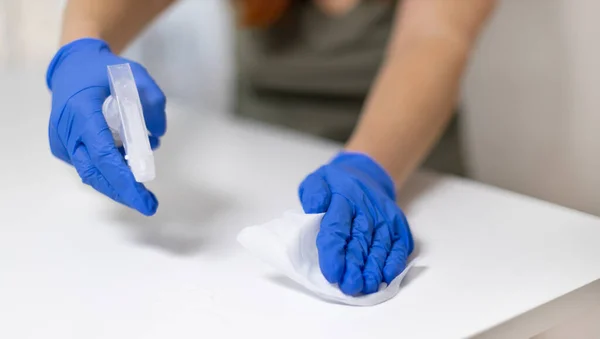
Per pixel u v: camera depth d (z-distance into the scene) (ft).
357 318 1.37
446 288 1.50
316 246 1.51
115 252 1.65
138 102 1.50
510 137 3.55
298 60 3.48
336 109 3.51
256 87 3.73
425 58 2.12
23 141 2.56
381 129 2.02
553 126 3.33
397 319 1.36
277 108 3.67
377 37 3.30
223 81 4.90
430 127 2.09
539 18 3.25
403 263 1.57
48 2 3.86
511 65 3.44
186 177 2.21
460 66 2.17
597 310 1.58
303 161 2.41
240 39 3.74
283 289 1.48
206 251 1.67
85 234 1.76
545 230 1.82
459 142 3.33
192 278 1.53
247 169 2.31
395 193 1.94
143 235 1.76
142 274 1.54
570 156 3.29
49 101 3.12
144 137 1.48
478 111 3.67
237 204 1.98
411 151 2.04
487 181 3.73
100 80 1.72
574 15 3.10
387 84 2.14
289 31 3.54
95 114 1.63
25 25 3.89
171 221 1.85
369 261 1.52
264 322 1.34
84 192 2.05
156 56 4.68
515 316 1.37
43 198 2.00
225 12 4.68
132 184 1.54
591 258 1.65
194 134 2.71
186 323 1.34
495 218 1.91
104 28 2.06
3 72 3.67
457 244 1.74
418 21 2.24
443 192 2.13
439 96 2.10
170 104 3.14
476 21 2.25
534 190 3.50
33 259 1.61
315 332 1.31
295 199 2.02
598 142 3.14
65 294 1.45
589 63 3.09
